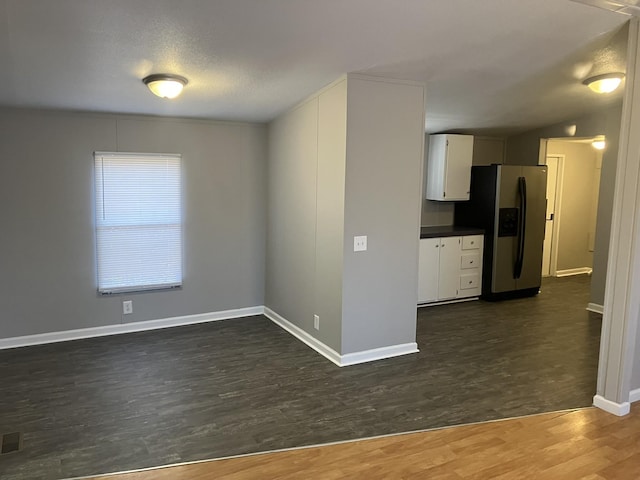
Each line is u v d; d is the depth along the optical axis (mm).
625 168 2957
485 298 6176
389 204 4016
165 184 4891
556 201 7656
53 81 3549
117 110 4477
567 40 3275
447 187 6117
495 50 3398
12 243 4352
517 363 4039
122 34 2779
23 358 4125
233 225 5289
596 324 5156
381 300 4086
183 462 2572
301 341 4590
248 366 3957
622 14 2859
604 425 2975
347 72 3662
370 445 2740
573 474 2461
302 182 4492
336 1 2531
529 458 2605
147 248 4879
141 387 3543
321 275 4215
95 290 4711
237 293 5406
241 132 5215
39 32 2713
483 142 6848
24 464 2553
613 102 5059
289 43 3031
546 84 4293
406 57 3416
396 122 3953
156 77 3492
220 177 5160
